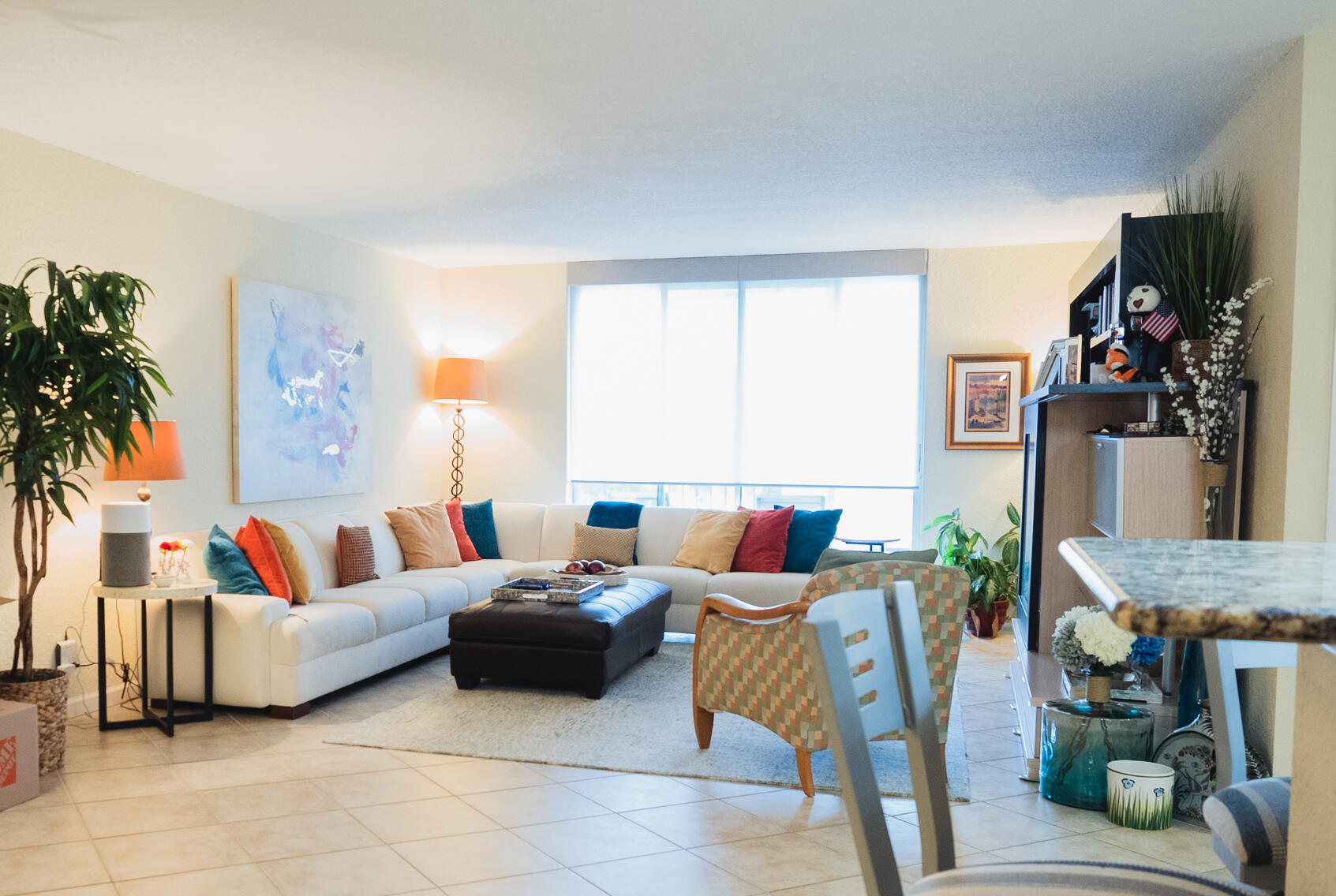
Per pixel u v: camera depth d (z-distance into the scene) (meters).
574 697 4.87
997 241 6.57
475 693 4.95
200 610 4.45
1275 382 3.39
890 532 7.12
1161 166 4.68
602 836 3.16
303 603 4.88
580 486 7.64
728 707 3.89
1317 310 3.20
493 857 2.98
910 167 4.73
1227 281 3.76
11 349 3.48
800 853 3.04
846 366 7.15
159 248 4.93
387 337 7.03
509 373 7.66
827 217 5.86
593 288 7.58
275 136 4.23
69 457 4.27
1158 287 4.02
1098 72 3.48
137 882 2.79
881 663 1.09
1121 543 1.04
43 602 4.34
